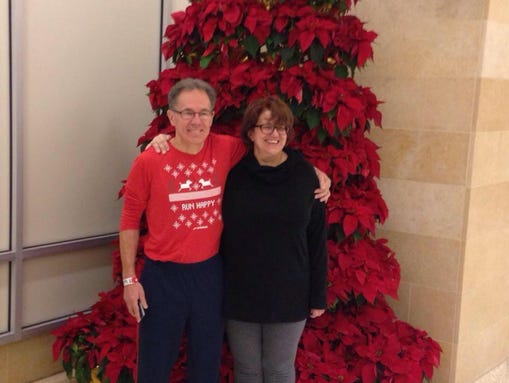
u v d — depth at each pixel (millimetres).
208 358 2354
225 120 2750
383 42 3279
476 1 3000
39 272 3016
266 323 2312
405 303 3350
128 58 3240
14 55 2738
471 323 3303
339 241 2805
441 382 3281
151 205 2246
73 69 2996
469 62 3043
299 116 2643
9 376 2980
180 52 2848
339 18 2729
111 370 2627
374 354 2746
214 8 2582
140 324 2326
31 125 2863
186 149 2232
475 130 3057
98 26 3074
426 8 3141
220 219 2303
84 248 3162
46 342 3107
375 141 3359
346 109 2566
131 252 2297
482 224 3244
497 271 3455
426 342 2959
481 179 3168
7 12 2725
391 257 3055
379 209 2848
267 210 2223
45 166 2949
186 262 2260
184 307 2270
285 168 2254
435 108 3160
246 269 2283
